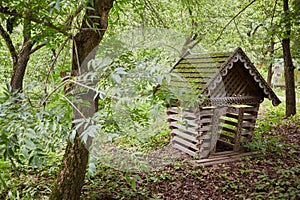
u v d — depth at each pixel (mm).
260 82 5414
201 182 4668
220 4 10023
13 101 1767
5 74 5605
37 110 1781
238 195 4207
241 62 5121
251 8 10617
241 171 4973
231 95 5297
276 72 16391
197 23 9031
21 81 4574
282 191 4238
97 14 2939
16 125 1513
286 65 8906
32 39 2895
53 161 4871
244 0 10398
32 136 1501
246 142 5914
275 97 5625
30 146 1480
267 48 11289
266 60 11867
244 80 5391
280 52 11758
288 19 6777
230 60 4840
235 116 5840
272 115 9227
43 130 1730
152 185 4539
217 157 5566
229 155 5691
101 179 4598
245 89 5477
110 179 4617
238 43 10992
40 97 1927
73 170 3242
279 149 5898
